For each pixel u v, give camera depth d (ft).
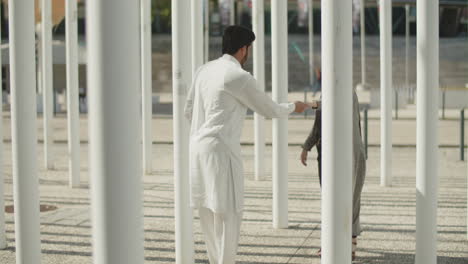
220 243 16.29
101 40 9.39
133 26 9.54
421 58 16.78
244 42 16.31
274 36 23.67
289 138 55.47
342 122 14.32
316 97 116.57
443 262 19.95
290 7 171.94
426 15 16.65
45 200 30.32
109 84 9.44
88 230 24.26
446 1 121.80
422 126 16.89
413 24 172.65
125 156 9.62
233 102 15.75
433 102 16.81
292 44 163.73
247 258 20.35
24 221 17.37
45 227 24.80
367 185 33.86
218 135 15.61
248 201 29.63
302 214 26.73
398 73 144.05
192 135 16.21
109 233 9.68
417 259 17.33
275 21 23.63
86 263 19.97
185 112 16.74
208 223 16.58
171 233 23.66
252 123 70.08
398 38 168.55
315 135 19.89
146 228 24.44
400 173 37.99
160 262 19.98
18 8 17.25
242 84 15.53
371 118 74.59
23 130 17.24
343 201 14.52
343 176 14.47
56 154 47.50
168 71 150.61
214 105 15.71
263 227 24.49
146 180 35.70
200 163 15.88
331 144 14.42
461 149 43.16
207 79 15.93
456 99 90.63
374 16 165.99
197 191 16.02
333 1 14.03
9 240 22.88
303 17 170.50
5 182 35.88
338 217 14.53
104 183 9.63
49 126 39.91
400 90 97.66
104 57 9.41
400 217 26.16
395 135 58.23
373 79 143.13
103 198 9.66
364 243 22.17
